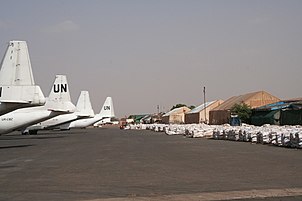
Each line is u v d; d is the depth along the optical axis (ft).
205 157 73.72
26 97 112.47
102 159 73.26
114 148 103.81
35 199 34.60
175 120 463.83
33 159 75.77
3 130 154.81
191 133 175.52
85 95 276.00
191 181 43.98
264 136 113.29
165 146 109.40
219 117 329.52
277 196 34.04
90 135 207.72
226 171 52.47
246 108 276.82
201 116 384.06
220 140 142.61
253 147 99.91
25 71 112.88
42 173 53.72
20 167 62.03
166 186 40.73
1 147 114.73
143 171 54.03
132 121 593.42
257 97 318.65
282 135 101.86
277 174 48.67
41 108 184.65
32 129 234.17
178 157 74.84
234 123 273.95
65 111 175.42
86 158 75.97
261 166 57.52
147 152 88.48
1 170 58.13
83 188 40.40
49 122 239.30
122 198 34.50
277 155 75.46
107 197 35.14
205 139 152.97
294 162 62.49
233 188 38.75
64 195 36.47
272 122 237.25
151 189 38.99
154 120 546.26
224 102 373.20
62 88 196.54
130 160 70.38
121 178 47.39
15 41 112.88
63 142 139.03
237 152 84.33
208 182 42.98
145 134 219.20
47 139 164.96
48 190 39.45
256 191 36.73
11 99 111.75
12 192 38.50
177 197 34.32
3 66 112.27
